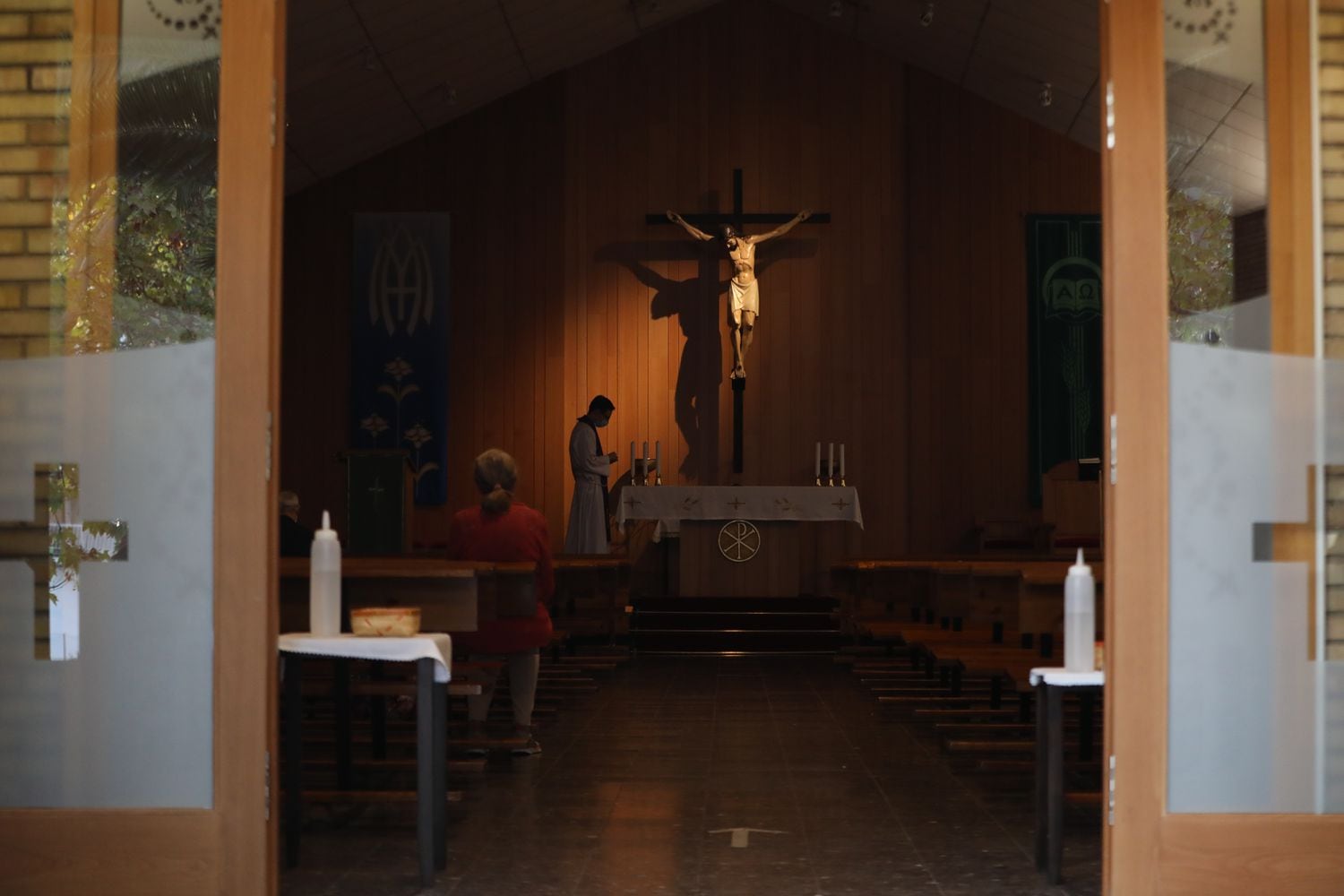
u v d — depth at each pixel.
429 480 13.62
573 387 13.81
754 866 4.20
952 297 13.81
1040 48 12.16
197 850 3.49
